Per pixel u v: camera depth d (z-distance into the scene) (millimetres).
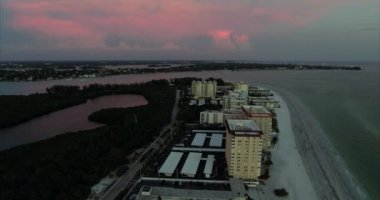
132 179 160750
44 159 165375
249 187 153750
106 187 151625
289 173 169125
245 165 157875
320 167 176500
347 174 166125
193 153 192375
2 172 155125
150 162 179875
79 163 166250
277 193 145375
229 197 134500
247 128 164125
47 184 137750
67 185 141500
